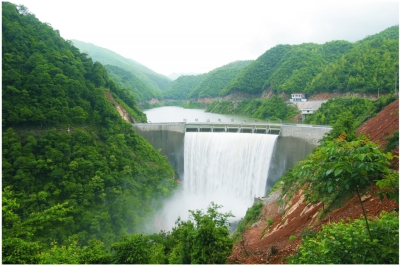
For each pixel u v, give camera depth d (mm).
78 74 56875
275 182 54719
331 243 9055
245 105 147875
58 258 16812
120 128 56094
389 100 38094
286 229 23234
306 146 52031
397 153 18750
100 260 19031
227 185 58656
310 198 21922
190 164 61562
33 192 38844
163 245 26078
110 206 44062
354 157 7789
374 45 100438
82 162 44438
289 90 119375
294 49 152500
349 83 92062
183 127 62312
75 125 49719
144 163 54062
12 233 18641
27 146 42156
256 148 55531
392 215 10922
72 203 40000
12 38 53094
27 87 46875
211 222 18250
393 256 8328
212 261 16516
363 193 8188
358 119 46875
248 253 20734
